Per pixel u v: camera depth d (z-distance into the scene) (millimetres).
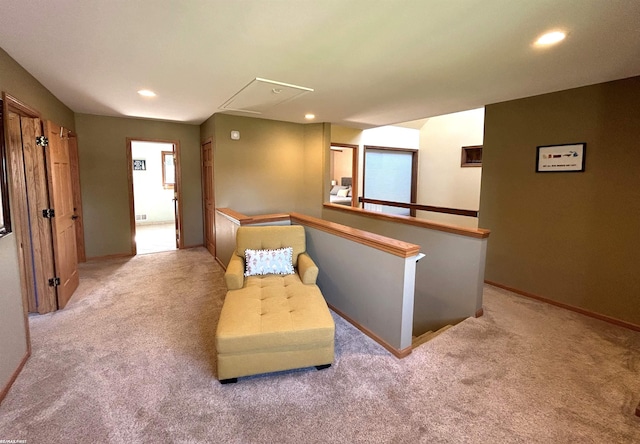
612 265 2826
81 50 2213
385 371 2105
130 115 4656
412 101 3584
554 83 2854
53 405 1801
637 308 2709
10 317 2016
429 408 1775
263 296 2400
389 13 1688
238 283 2496
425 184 7270
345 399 1850
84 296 3434
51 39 2037
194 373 2104
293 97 3459
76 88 3164
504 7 1613
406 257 2188
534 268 3363
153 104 3875
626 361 2223
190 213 5609
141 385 1979
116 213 4953
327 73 2652
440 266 3207
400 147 7051
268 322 2023
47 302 3004
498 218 3646
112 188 4891
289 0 1575
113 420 1692
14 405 1798
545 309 3105
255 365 1974
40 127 2885
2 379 1879
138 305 3213
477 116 6199
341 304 2932
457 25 1812
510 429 1631
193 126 5457
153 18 1771
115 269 4410
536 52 2178
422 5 1606
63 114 3857
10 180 2104
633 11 1632
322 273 3195
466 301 2961
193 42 2076
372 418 1708
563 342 2475
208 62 2426
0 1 1591
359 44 2074
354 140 6371
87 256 4809
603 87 2797
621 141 2719
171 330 2699
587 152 2916
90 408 1779
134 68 2570
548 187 3205
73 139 4500
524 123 3361
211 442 1557
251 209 4852
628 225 2723
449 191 6766
